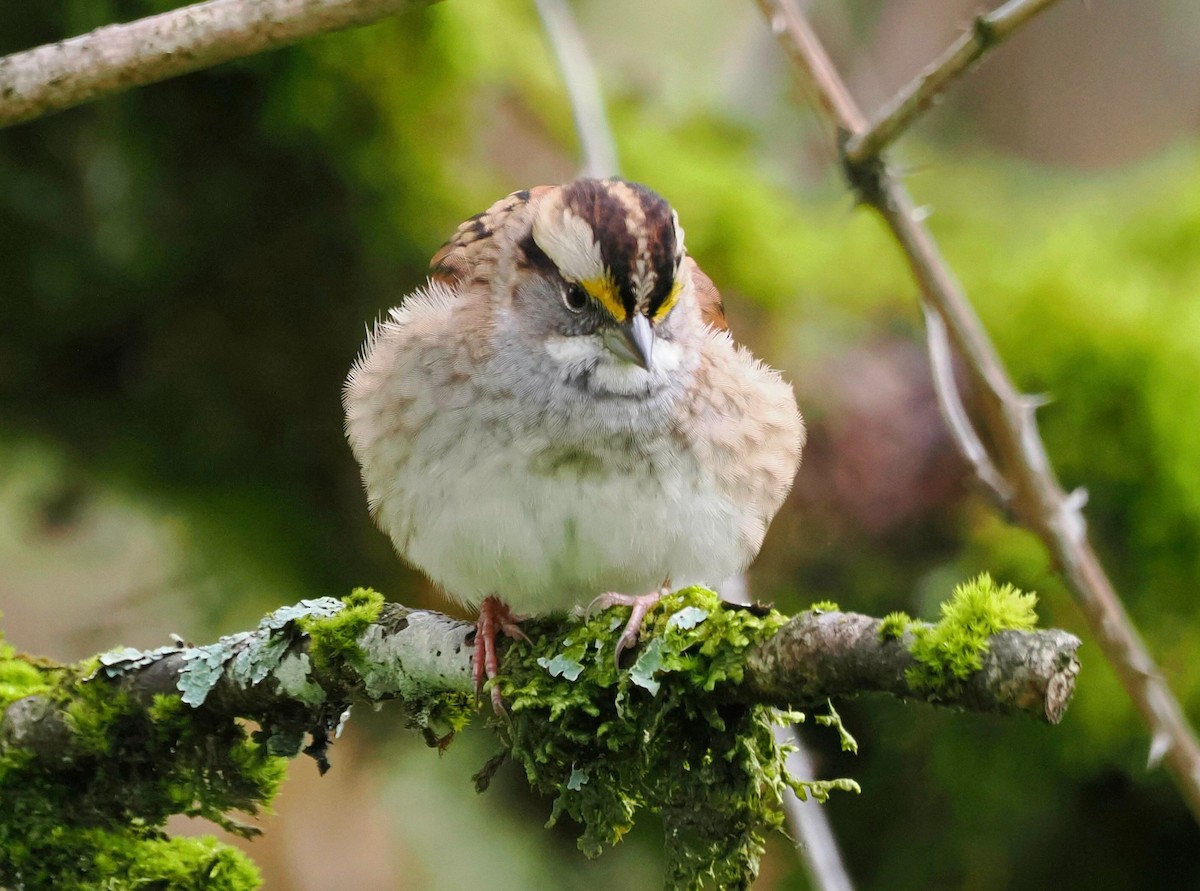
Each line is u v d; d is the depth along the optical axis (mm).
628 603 6285
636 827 12578
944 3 15688
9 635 12789
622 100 13188
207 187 11227
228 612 12484
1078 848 11477
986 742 11406
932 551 11109
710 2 15180
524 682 6137
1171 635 10875
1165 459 10961
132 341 11883
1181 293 11633
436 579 7477
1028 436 7246
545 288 7352
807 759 9602
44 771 6723
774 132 14812
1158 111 15930
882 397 11164
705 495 7266
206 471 12172
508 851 12812
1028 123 15953
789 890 11703
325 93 10820
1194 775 7027
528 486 7129
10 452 12281
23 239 11391
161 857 6746
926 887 11531
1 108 6316
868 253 11930
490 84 11367
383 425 7430
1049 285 11570
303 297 11516
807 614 5297
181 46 6246
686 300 7535
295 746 6602
